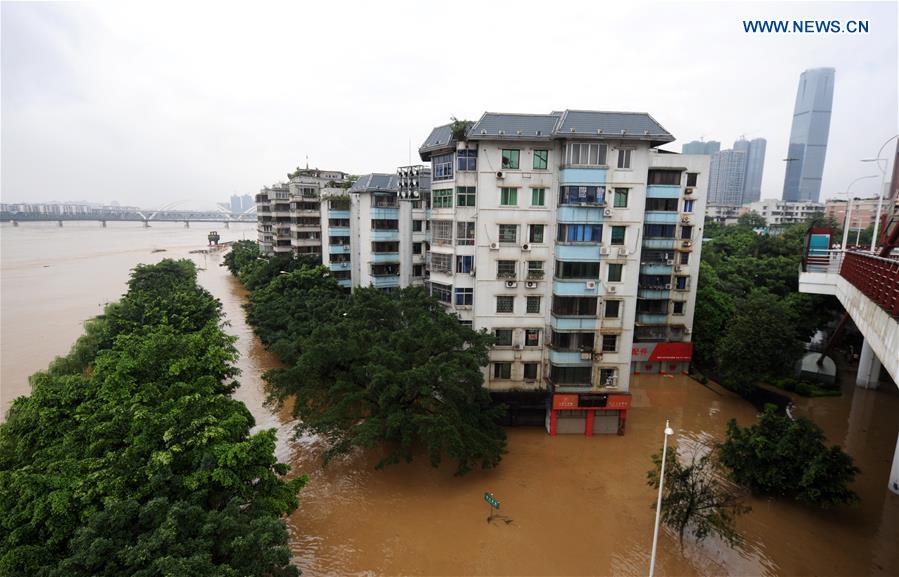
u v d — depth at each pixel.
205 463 17.77
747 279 54.16
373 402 27.58
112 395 21.33
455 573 21.33
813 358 41.03
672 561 21.95
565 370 31.70
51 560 14.79
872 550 22.48
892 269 17.12
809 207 130.88
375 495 26.39
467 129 30.33
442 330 29.62
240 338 54.78
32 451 19.69
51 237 188.62
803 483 23.17
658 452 30.88
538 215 30.97
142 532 15.26
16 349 51.06
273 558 15.44
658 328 43.41
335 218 59.03
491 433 29.06
